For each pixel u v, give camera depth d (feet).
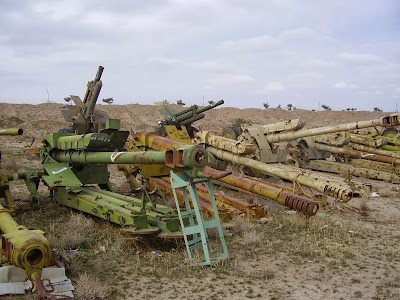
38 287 14.58
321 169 49.32
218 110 164.45
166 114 54.60
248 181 32.53
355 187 36.17
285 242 23.65
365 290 17.80
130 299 16.57
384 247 23.29
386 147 52.80
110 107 146.41
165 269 19.38
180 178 20.22
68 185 27.07
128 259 20.56
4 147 63.16
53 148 29.22
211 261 19.95
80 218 25.48
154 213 23.44
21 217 27.02
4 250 15.62
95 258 20.65
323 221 27.68
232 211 27.14
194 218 22.85
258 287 17.84
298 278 18.89
